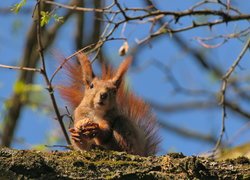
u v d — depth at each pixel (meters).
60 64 12.24
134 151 11.47
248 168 8.52
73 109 12.42
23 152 8.33
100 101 11.42
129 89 12.52
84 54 12.27
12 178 8.15
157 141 12.05
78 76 12.51
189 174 8.42
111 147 11.49
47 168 8.24
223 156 12.73
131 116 12.18
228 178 8.45
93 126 10.69
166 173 8.43
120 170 8.39
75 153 8.62
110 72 12.85
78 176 8.27
